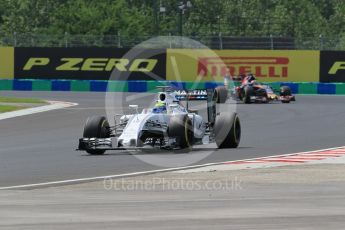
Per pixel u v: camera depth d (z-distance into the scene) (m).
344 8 184.38
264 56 101.12
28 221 19.53
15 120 57.91
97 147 35.31
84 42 105.19
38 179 27.91
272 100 78.31
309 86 97.25
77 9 152.00
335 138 44.84
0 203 22.38
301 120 57.78
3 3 172.50
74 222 19.39
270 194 24.06
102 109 68.94
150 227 18.72
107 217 20.09
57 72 103.19
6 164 32.84
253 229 18.47
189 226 18.84
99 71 102.88
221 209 21.34
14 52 103.62
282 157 34.66
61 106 72.44
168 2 169.62
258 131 49.03
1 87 101.81
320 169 30.23
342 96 92.00
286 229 18.47
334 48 104.38
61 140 44.12
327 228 18.58
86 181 27.06
